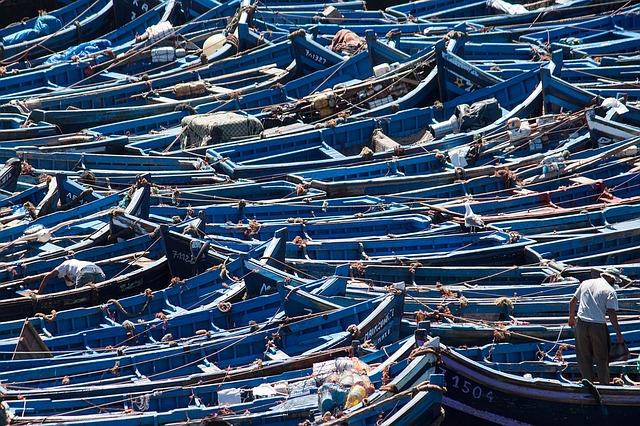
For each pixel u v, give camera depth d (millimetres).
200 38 109000
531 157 75438
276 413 42219
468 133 79438
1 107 88812
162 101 90375
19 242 61188
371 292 54375
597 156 74688
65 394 44531
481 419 42656
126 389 45094
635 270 60656
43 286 55844
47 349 49125
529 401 42656
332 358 47375
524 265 61406
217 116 82875
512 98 88125
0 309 52688
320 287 53531
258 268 54875
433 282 59406
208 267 57750
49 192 69750
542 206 70562
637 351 51906
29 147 76562
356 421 40031
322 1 126625
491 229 64938
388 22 116438
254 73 98500
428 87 87750
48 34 112062
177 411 42344
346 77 95625
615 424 43688
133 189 66375
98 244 62281
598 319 45906
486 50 103625
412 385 41094
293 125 84188
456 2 124812
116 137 80375
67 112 83688
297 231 65000
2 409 40625
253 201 69000
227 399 44719
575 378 50062
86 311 53125
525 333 51438
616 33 108125
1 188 70750
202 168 75062
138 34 108812
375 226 66000
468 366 41531
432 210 67625
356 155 81000
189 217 66000
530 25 112188
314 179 73250
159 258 60312
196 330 53094
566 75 94500
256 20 109562
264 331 50438
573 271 59000
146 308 54906
